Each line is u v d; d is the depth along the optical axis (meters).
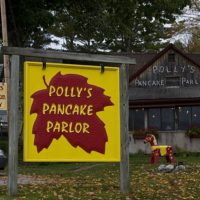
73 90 11.61
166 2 27.16
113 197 11.71
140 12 28.08
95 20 34.38
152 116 35.03
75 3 31.91
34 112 11.29
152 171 18.91
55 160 11.39
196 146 33.28
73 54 11.55
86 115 11.69
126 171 12.16
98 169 21.16
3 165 19.41
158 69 37.50
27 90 11.27
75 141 11.56
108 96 11.88
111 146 11.89
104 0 29.45
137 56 41.41
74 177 17.27
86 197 11.66
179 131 33.75
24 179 16.58
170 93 36.25
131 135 33.78
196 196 12.66
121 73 11.96
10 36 30.66
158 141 33.69
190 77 37.38
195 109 34.44
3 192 12.30
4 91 19.80
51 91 11.44
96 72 11.80
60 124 11.48
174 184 14.56
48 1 31.25
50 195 11.82
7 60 20.83
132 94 36.31
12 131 11.23
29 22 29.97
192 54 40.56
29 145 11.23
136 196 11.97
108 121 11.86
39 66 11.35
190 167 19.81
